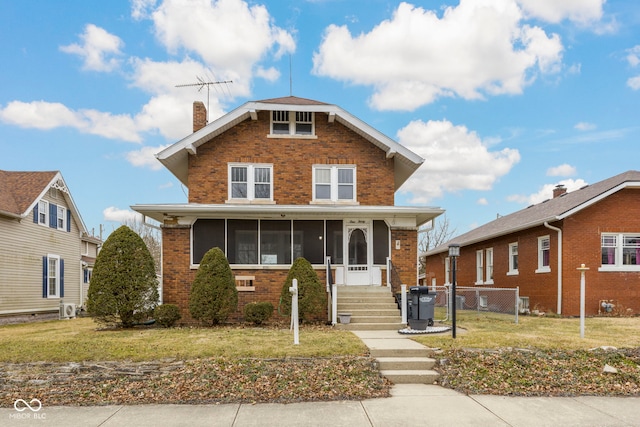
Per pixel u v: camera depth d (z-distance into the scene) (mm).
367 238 15938
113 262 12602
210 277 13289
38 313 20781
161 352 9141
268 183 16719
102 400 7562
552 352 9578
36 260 20766
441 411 6945
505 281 22062
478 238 23625
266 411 6941
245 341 10227
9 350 9367
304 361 8930
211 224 15344
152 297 12961
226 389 7820
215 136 16688
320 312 13992
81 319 19719
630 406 7227
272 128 16953
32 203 19781
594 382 8328
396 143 16531
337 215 15586
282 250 15562
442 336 11008
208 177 16516
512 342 10211
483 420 6578
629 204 17297
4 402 7543
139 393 7809
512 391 7910
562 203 19688
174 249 15047
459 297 21078
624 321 14781
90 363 8594
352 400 7441
